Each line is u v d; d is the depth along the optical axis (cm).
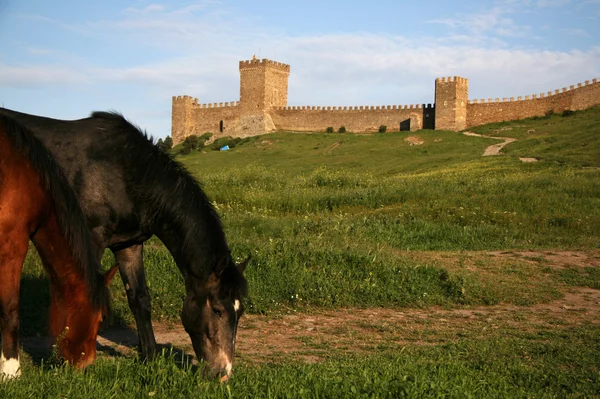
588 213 1748
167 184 562
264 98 9431
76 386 435
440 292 953
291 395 449
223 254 509
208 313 507
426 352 664
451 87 8238
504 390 518
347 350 689
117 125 595
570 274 1112
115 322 775
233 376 502
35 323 727
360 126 9025
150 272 894
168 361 518
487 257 1213
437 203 1870
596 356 662
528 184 2281
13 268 457
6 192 452
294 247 1043
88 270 469
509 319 850
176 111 10138
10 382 431
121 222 578
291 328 779
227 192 2044
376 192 2091
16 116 587
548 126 7106
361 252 1053
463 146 6200
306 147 7494
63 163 564
